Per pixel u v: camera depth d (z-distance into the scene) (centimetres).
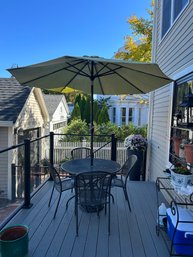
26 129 803
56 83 379
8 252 197
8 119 654
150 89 354
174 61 387
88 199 270
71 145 933
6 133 669
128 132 1196
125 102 1723
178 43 366
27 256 212
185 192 241
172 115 385
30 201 337
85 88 431
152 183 467
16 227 219
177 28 372
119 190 412
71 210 314
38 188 394
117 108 1759
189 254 212
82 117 1666
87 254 220
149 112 565
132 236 254
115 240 245
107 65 310
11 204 632
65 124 1611
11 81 862
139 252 225
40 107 963
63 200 349
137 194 394
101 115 1480
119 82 368
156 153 499
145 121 1720
